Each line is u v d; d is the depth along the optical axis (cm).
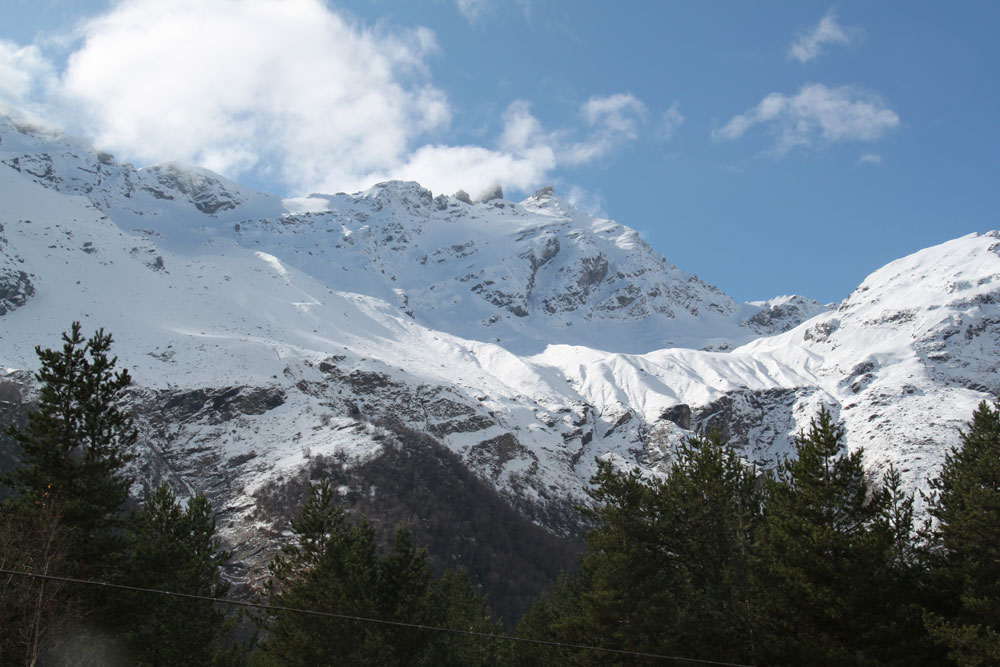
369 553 6462
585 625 5319
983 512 4922
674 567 5534
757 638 4697
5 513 5028
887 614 4497
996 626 4453
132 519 5859
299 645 5588
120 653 5244
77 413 5884
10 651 4619
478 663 6975
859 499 4991
